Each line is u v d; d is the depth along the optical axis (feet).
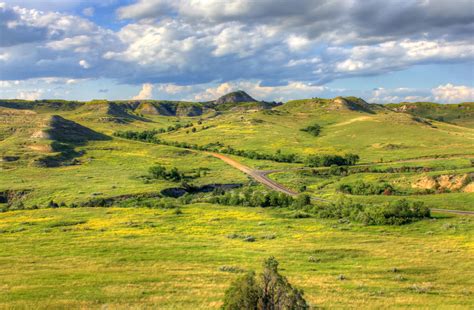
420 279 124.57
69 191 388.78
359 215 230.48
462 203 271.28
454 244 172.24
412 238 186.39
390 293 107.65
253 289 69.31
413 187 390.83
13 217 241.76
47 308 90.99
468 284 120.16
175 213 258.37
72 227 207.72
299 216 249.14
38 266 131.54
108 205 339.77
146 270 127.85
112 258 143.95
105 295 101.14
